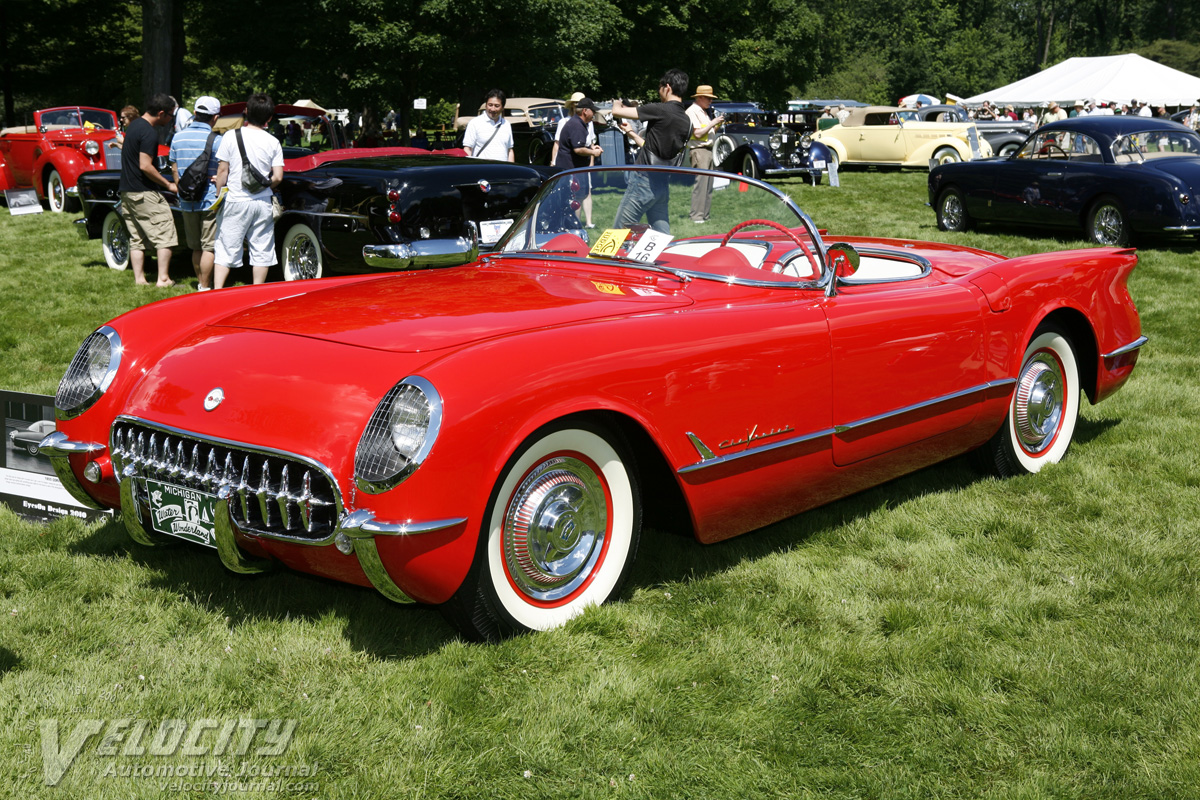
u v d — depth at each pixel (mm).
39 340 7148
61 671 2756
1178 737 2494
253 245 8078
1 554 3561
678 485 3080
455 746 2426
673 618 3143
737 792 2285
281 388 2742
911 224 13531
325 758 2367
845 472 3645
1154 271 9805
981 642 2992
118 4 38312
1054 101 27234
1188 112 26328
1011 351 4176
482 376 2613
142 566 3479
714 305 3312
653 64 37250
